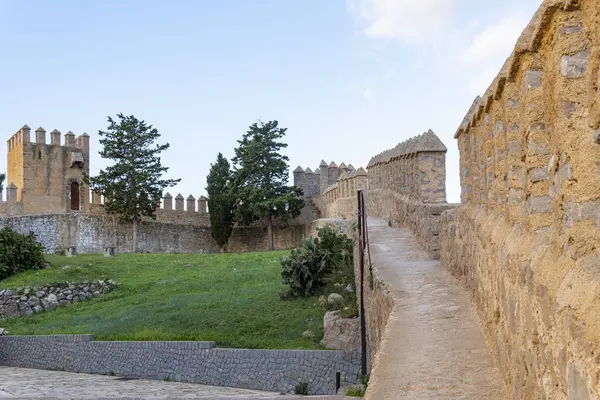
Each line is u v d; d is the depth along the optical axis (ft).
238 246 211.20
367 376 57.72
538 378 17.35
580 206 14.62
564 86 15.05
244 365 77.97
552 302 15.35
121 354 88.12
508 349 23.20
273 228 211.41
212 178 206.59
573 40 14.90
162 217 203.82
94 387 75.72
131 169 192.34
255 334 86.48
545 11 15.60
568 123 15.05
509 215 23.88
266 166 202.28
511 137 23.30
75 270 140.36
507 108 23.20
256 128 205.67
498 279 25.95
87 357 91.76
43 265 142.51
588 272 13.61
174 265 150.82
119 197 190.80
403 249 68.90
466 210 42.27
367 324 65.98
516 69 21.56
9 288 123.75
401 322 36.52
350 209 163.43
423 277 50.37
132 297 121.70
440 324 35.35
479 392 24.75
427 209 63.82
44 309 123.75
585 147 14.38
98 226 188.96
